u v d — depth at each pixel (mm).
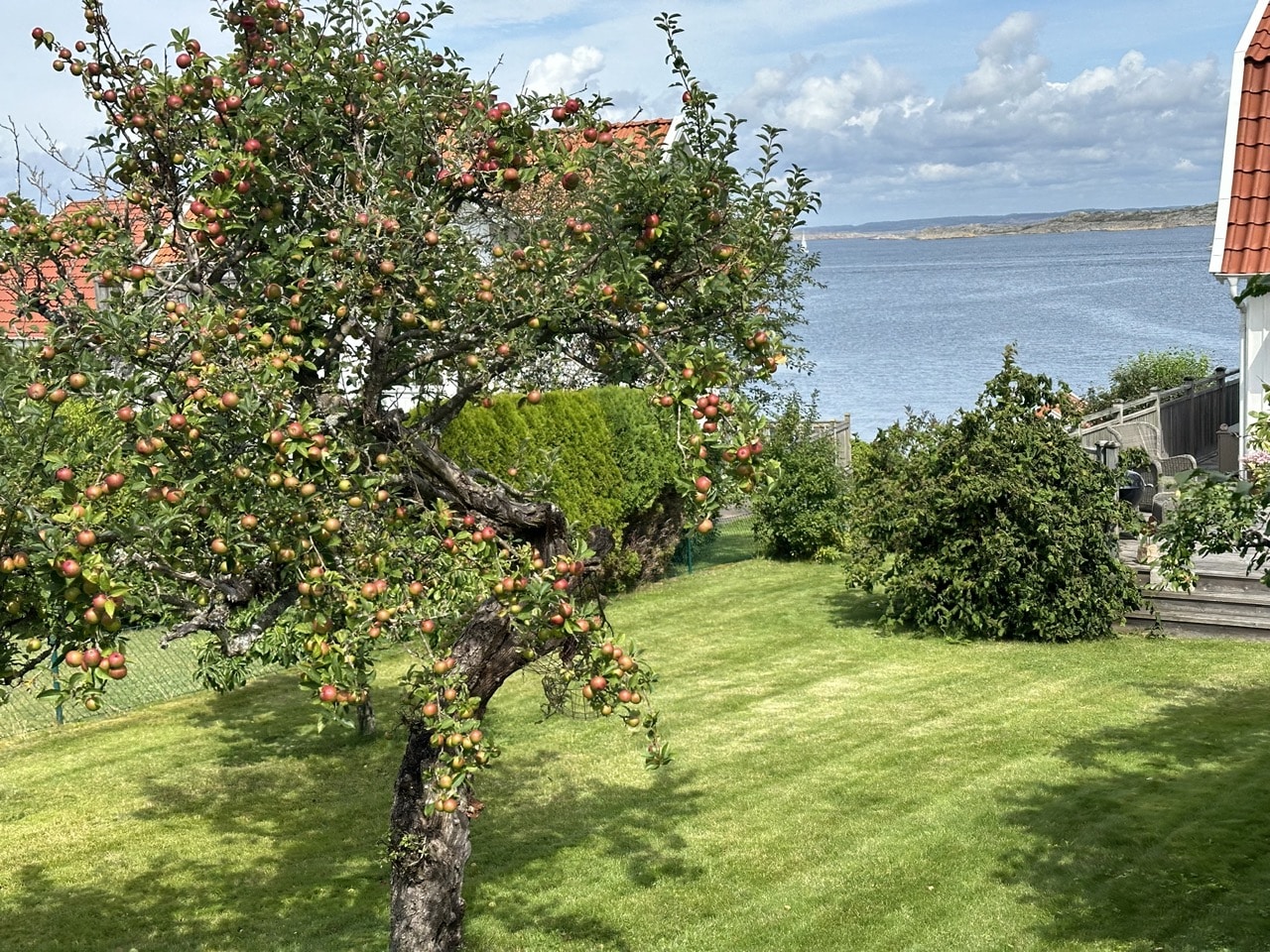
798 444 18625
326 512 4562
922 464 13336
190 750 10781
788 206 5598
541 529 6320
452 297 5398
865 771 9125
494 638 6234
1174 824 7617
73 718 11812
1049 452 12539
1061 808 8023
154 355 4609
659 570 17625
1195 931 6191
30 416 4062
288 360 4816
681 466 4652
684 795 8906
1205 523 6668
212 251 5332
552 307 5395
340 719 4629
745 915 6828
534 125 5793
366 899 7523
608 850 7969
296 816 9078
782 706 11055
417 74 5980
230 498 4633
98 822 9062
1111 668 11523
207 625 4910
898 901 6836
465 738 4992
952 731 9953
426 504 6027
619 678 5391
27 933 7168
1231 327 68125
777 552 19094
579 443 15523
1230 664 11422
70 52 5570
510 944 6652
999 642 12891
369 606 4680
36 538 3895
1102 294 108750
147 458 4277
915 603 13430
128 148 5691
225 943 6941
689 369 4707
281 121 5430
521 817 8695
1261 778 8328
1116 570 12555
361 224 5137
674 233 5477
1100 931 6289
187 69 5562
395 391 7500
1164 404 17422
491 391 6320
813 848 7711
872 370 53312
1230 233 14258
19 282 5531
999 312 89688
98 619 3824
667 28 5418
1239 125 14820
